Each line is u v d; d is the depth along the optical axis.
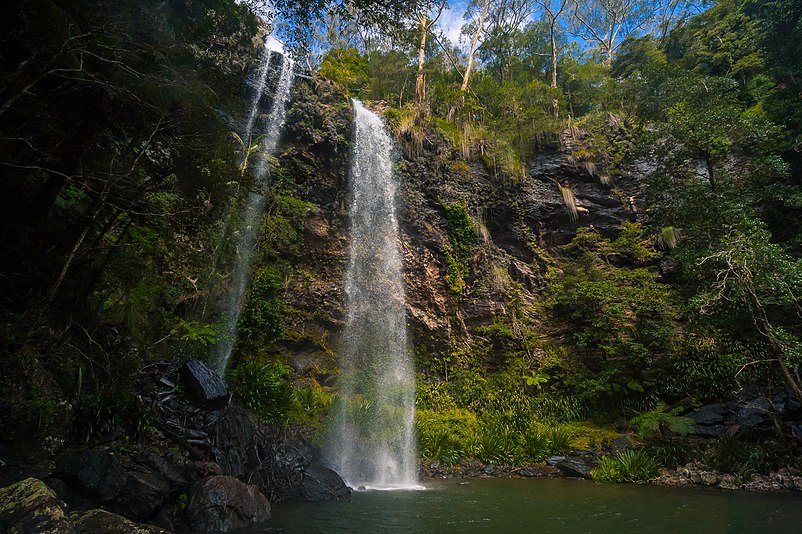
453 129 22.00
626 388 15.94
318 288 16.84
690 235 15.58
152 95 6.73
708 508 8.09
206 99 7.56
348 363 16.22
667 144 17.00
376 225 18.62
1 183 7.12
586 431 14.66
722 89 16.66
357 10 9.33
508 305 18.92
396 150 20.12
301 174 17.89
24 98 6.46
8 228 7.07
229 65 10.23
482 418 15.31
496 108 24.86
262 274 14.60
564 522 6.98
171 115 7.22
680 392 15.23
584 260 18.45
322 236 17.55
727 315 13.17
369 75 25.47
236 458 8.05
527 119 23.09
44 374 6.28
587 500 8.80
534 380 16.34
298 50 9.98
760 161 15.59
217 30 9.24
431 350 17.64
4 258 7.06
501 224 20.81
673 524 6.89
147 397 7.93
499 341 18.11
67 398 6.44
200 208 8.63
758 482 10.43
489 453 13.27
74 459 5.55
